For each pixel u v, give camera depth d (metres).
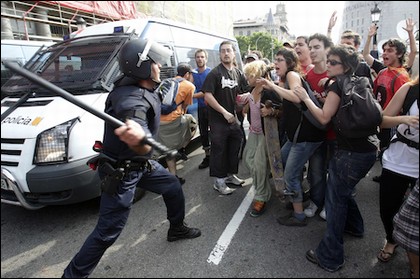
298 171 2.52
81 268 1.85
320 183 2.65
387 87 2.84
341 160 1.95
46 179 2.42
